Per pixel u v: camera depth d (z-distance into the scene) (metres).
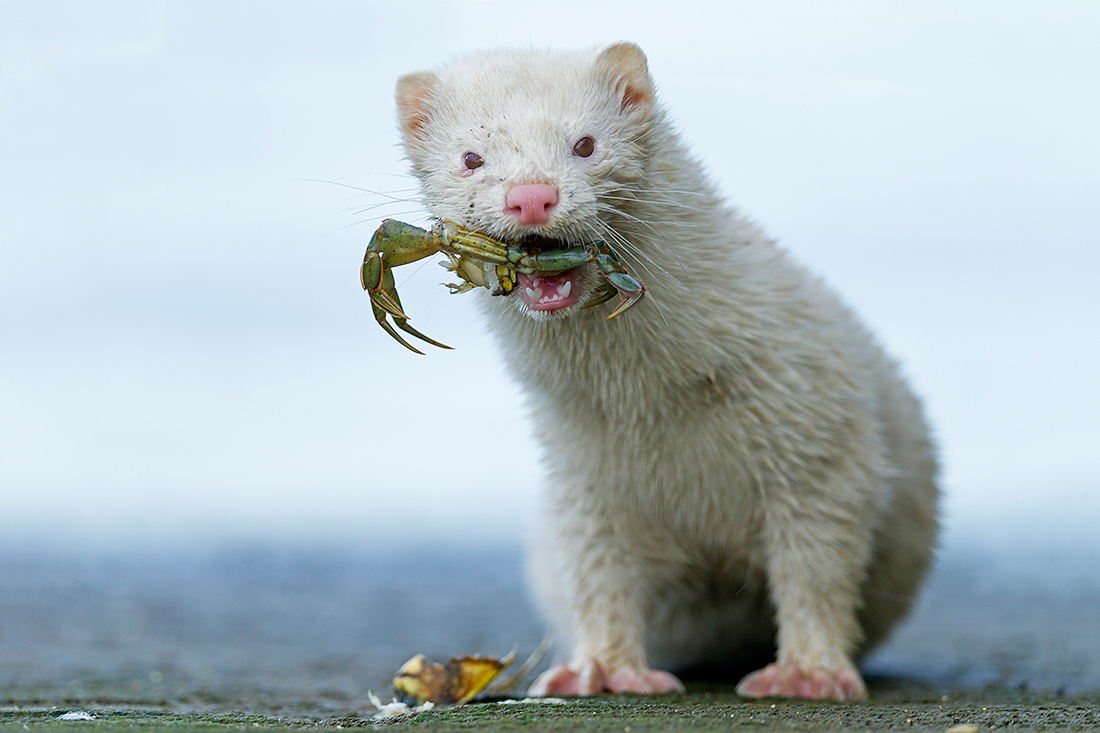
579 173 8.23
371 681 10.94
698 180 9.24
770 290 9.23
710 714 7.35
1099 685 9.98
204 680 10.96
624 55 8.84
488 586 20.50
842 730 6.60
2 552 23.70
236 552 23.84
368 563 23.08
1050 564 20.59
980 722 6.99
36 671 11.70
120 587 20.41
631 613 9.55
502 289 8.20
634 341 8.80
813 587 9.13
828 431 9.07
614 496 9.49
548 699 8.45
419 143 9.16
